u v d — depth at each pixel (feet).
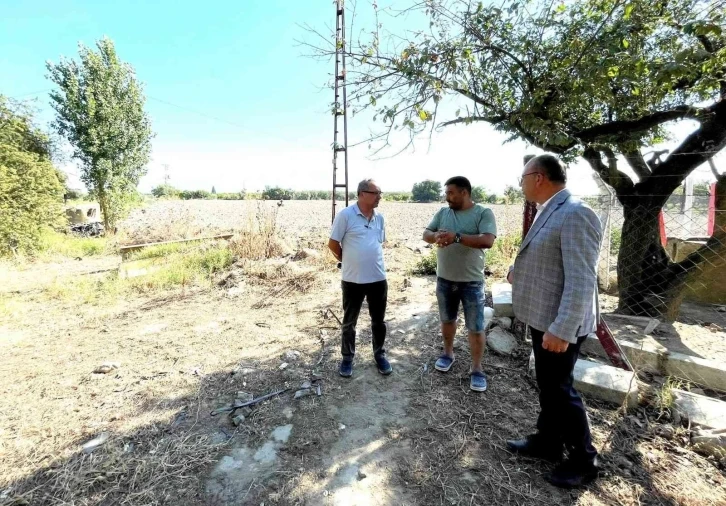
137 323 15.37
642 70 8.54
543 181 6.22
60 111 46.68
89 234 49.03
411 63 9.21
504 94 11.57
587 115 13.32
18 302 18.58
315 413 8.64
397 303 16.58
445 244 8.80
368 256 9.80
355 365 11.00
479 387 9.20
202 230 34.19
